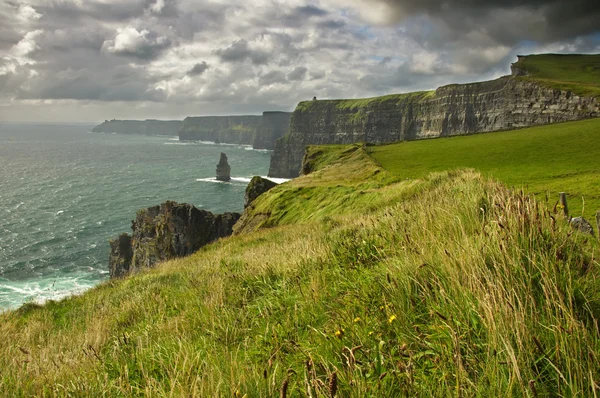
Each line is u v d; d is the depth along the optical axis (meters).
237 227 54.09
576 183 26.19
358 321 4.34
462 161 52.09
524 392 2.67
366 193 36.66
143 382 4.82
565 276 3.70
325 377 3.52
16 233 102.94
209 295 8.76
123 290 15.66
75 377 5.55
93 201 147.62
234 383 3.74
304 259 8.51
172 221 80.06
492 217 5.57
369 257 6.89
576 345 2.88
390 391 3.16
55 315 14.80
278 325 5.40
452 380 3.10
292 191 47.94
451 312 3.70
